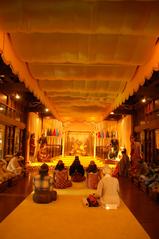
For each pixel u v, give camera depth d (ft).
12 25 12.48
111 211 20.34
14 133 43.80
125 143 58.13
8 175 29.43
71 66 19.71
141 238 14.70
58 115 51.24
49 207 20.98
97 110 44.98
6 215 18.35
